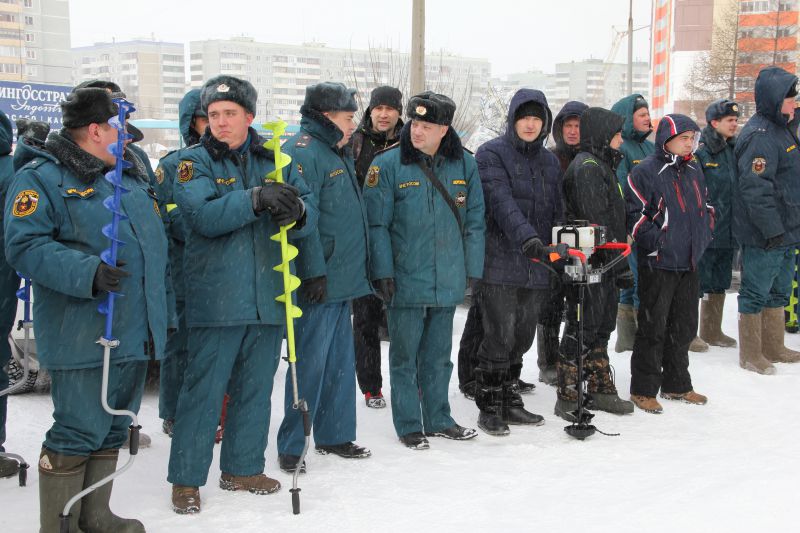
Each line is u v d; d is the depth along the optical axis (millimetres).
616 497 3889
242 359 3945
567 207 5379
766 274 6484
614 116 5258
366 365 5660
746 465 4312
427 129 4688
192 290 3811
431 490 4023
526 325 5309
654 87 67000
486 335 5156
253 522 3615
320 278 4219
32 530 3494
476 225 4918
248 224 3807
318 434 4586
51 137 3275
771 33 42500
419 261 4730
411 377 4809
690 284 5688
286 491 4004
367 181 4805
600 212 5191
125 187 3273
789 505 3617
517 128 5121
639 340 5629
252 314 3773
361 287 4559
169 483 4109
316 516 3682
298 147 4414
